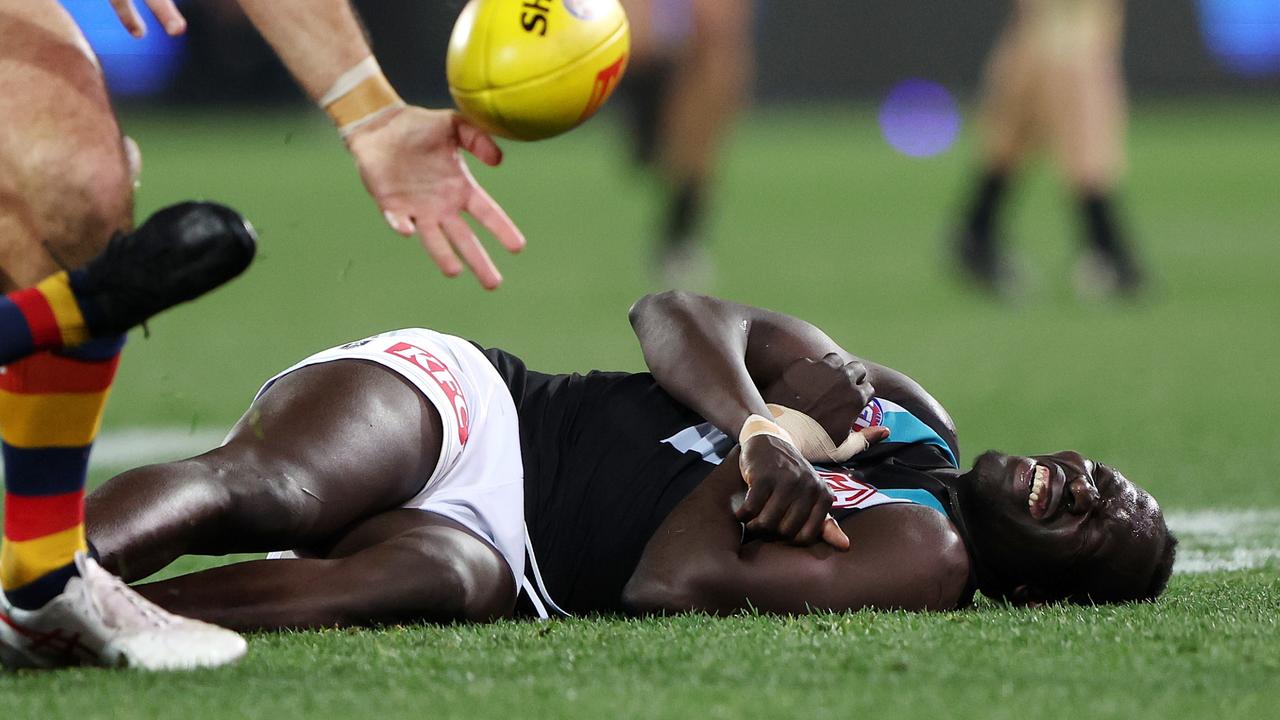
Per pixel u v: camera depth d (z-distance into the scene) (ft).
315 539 33.88
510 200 193.67
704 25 129.80
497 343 91.09
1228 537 48.11
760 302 113.70
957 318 107.86
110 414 70.44
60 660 28.53
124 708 25.53
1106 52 117.60
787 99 294.25
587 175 228.02
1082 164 117.70
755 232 164.76
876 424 37.68
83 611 27.94
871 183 214.48
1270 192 199.41
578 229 165.07
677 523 34.37
